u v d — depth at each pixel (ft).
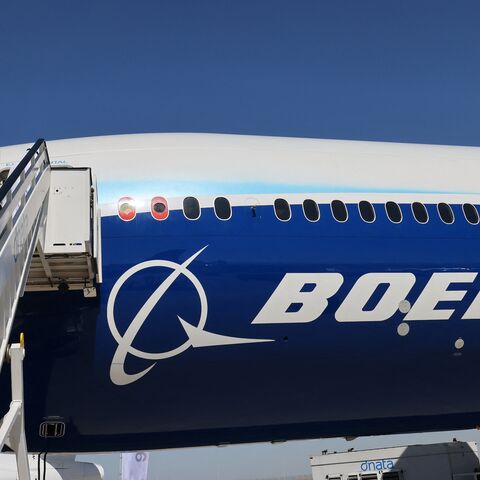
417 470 64.90
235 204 40.32
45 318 36.32
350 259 40.60
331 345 40.16
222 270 38.55
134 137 44.27
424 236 42.57
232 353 38.81
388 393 42.96
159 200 39.34
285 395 41.06
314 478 68.08
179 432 41.29
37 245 28.84
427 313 41.55
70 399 37.70
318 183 42.60
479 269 42.68
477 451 65.57
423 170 45.80
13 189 20.84
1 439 21.15
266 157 43.24
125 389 38.17
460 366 43.21
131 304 37.09
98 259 34.83
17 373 24.17
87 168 31.35
